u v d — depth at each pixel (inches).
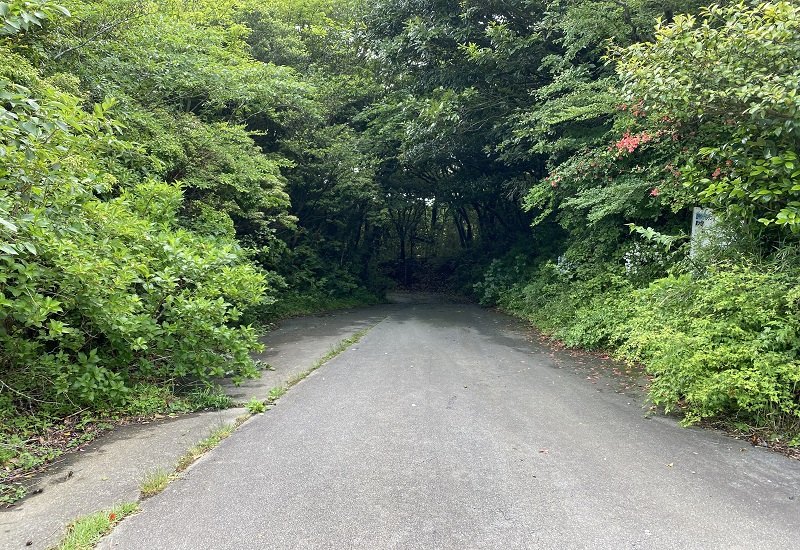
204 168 373.1
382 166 808.3
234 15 634.2
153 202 279.4
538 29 433.1
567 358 311.7
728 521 111.7
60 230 173.3
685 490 127.0
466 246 1134.4
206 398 208.1
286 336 410.0
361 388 233.1
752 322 180.2
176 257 227.5
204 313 220.8
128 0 326.6
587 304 394.0
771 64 170.9
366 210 848.3
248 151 466.0
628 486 129.2
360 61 772.6
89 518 112.0
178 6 485.1
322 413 194.2
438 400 212.5
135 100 347.6
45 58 279.4
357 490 127.3
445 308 703.1
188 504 120.2
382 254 1161.4
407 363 293.9
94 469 141.7
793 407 161.6
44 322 186.2
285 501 121.5
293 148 619.8
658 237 251.9
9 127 145.6
